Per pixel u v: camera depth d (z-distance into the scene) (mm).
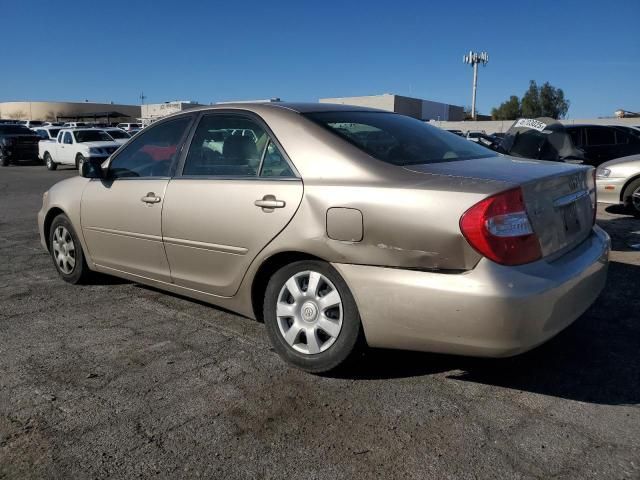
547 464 2514
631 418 2869
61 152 22734
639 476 2422
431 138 3787
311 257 3299
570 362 3502
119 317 4418
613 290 4844
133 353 3738
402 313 2941
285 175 3424
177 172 4082
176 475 2490
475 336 2781
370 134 3525
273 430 2826
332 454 2621
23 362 3619
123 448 2688
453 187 2863
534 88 78062
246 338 3973
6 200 12297
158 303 4742
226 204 3641
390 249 2955
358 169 3180
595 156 11539
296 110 3676
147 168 4352
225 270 3732
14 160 26250
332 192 3156
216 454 2635
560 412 2939
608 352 3633
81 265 5113
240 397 3148
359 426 2848
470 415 2928
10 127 27688
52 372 3471
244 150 3717
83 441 2746
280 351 3484
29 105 99625
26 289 5203
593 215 3652
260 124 3680
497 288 2705
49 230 5531
